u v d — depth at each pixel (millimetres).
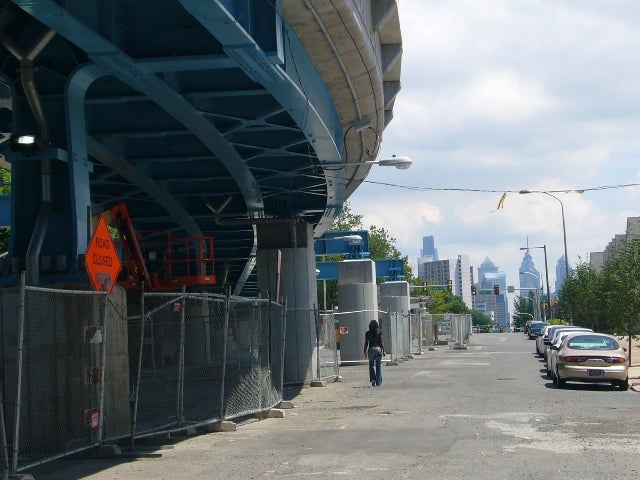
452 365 38875
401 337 44000
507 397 22625
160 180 29781
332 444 14469
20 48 16766
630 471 11352
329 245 57844
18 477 11047
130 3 16891
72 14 14609
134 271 28266
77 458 13633
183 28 17094
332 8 19516
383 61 29062
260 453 13742
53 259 16953
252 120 22438
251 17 16547
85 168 17906
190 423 16078
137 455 13594
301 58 20672
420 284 115562
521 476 11031
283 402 21266
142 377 23047
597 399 21969
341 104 26469
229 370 22500
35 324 14648
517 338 89688
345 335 44219
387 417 18359
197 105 21500
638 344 54500
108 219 33844
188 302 28516
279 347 27703
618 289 36500
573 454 12836
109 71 17750
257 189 30875
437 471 11523
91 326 13773
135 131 23516
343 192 32375
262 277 32219
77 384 14438
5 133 22766
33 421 14234
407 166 27266
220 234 40406
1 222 34906
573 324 68312
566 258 70375
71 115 17484
